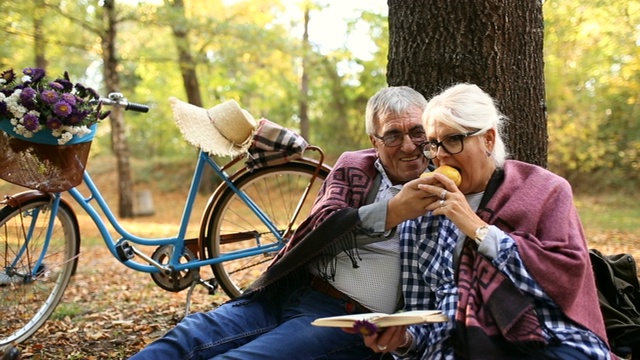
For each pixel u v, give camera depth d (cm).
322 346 235
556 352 197
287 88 1783
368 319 196
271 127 338
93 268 673
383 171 258
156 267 346
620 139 1706
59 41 1191
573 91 1606
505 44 312
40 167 303
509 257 201
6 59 1127
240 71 1481
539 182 220
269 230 364
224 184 356
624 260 283
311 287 255
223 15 1373
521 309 196
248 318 252
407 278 236
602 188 1788
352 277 244
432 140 221
